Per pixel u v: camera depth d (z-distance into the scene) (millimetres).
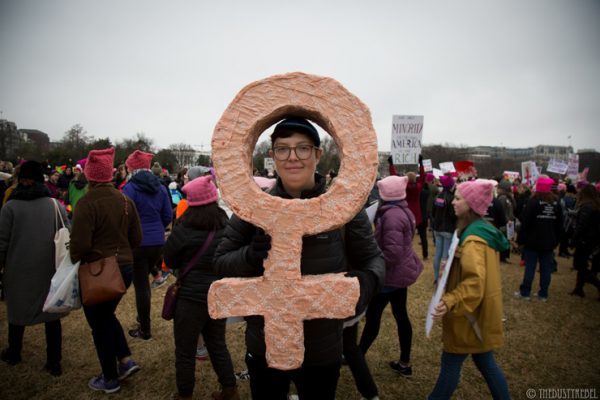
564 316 4555
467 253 2217
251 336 1584
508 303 5004
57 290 2502
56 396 2801
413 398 2842
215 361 2596
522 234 5113
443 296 2244
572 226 8484
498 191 7477
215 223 2465
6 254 2818
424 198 7230
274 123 1524
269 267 1321
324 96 1343
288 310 1318
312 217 1324
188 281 2443
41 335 3787
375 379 3084
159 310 4449
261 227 1333
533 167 12312
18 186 2902
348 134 1341
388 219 2922
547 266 5043
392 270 2904
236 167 1335
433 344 3691
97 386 2850
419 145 5785
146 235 3611
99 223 2623
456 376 2328
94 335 2775
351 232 1644
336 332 1587
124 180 6828
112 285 2561
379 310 2984
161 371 3146
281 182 1604
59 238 2840
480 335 2211
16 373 3074
